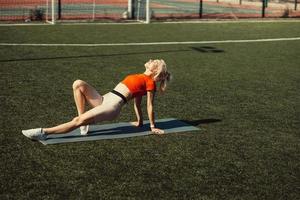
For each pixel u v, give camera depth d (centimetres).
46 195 517
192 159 640
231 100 967
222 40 1825
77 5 3022
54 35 1770
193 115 849
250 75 1227
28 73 1127
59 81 1059
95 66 1252
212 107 908
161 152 659
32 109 838
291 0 4359
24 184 542
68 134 709
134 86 694
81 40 1683
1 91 948
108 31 1942
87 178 565
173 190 544
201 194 538
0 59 1283
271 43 1803
